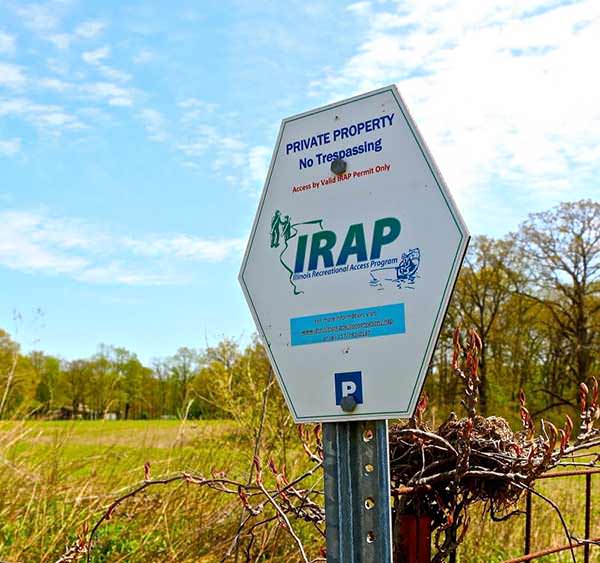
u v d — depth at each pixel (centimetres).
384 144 176
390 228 171
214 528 438
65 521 430
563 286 2228
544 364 2203
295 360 181
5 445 475
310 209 185
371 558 166
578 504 505
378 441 168
